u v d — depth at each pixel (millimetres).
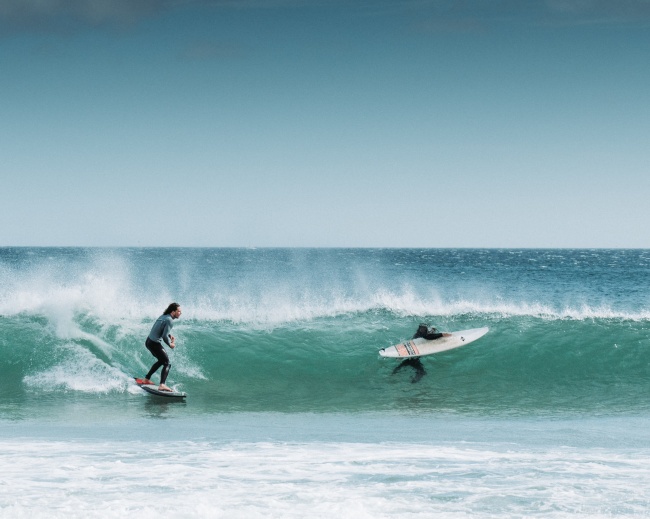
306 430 8820
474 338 14688
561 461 6754
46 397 10836
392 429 8938
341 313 17016
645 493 5461
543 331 15125
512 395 11648
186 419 9602
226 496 5359
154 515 4840
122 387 11578
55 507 5012
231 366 13070
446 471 6266
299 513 4922
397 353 13891
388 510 5000
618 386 12258
